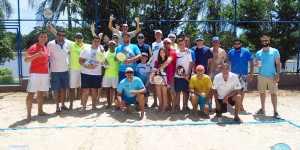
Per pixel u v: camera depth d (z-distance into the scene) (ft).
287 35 39.24
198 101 16.99
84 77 17.37
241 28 40.57
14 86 26.35
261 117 16.92
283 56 39.60
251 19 39.42
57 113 17.72
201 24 34.37
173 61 16.75
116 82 18.34
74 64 18.01
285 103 21.53
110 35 33.09
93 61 17.20
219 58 18.88
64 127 14.52
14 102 21.58
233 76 15.52
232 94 15.53
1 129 14.07
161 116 17.04
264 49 17.28
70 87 18.21
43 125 14.98
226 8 38.01
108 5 32.68
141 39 19.10
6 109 19.04
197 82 16.51
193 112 18.12
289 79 30.19
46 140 12.62
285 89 28.30
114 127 14.61
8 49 40.73
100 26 33.35
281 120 15.96
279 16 39.99
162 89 17.31
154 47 18.78
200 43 17.60
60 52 17.11
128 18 33.04
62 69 17.37
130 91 16.20
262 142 12.38
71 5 37.60
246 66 18.17
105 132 13.75
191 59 16.99
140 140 12.64
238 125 15.05
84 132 13.75
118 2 31.83
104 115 17.24
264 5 39.04
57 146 11.90
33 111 18.40
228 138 12.92
